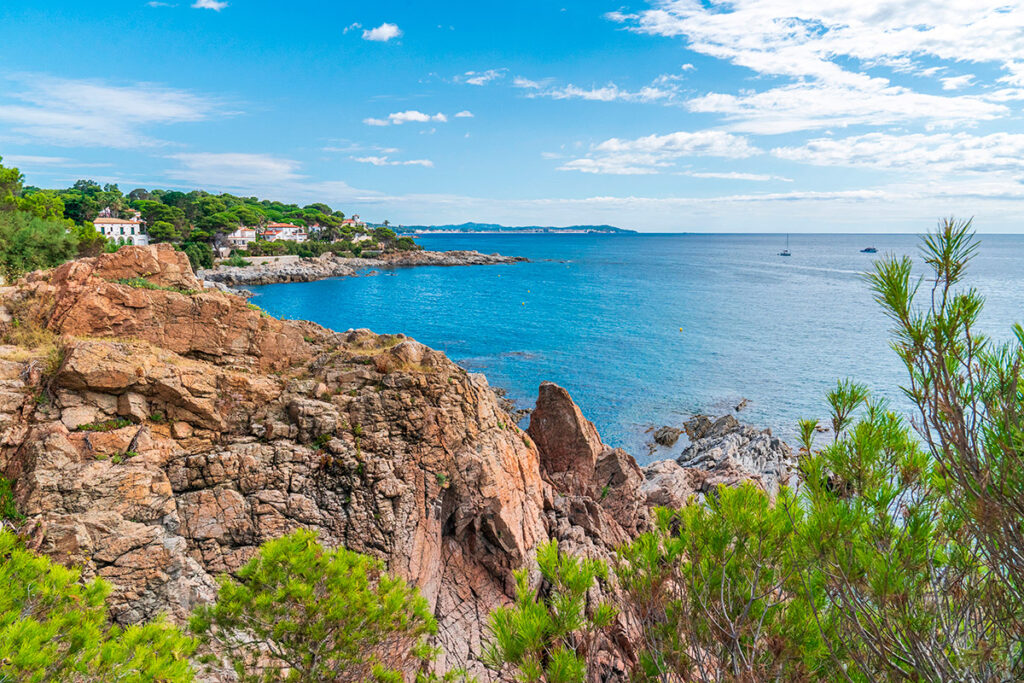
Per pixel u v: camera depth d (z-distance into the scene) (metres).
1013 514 5.77
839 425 8.53
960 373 5.93
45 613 10.30
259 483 19.86
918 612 6.77
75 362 18.80
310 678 12.46
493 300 145.62
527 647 8.77
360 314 120.94
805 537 7.69
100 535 16.47
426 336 99.00
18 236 52.28
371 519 20.45
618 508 32.09
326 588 12.77
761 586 8.70
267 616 12.45
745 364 81.56
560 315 123.12
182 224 190.25
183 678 10.55
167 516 17.83
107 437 18.48
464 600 22.08
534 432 33.78
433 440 22.77
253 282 167.50
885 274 6.18
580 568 9.72
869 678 6.90
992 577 6.36
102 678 9.73
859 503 7.79
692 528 9.48
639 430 57.16
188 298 23.39
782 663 8.03
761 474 42.88
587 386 70.38
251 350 24.08
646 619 9.46
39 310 21.77
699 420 57.22
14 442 17.58
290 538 13.42
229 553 18.61
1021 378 5.84
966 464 5.92
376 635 12.88
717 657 8.50
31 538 15.66
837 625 7.79
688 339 98.81
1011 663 6.24
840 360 84.12
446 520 23.11
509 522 23.53
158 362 20.75
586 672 9.68
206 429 20.61
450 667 19.17
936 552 7.16
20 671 8.55
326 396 22.55
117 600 15.92
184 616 16.53
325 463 20.83
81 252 78.81
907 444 8.16
